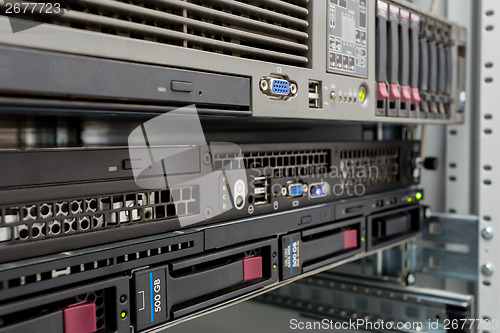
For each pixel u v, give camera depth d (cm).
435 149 126
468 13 118
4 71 35
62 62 38
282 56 60
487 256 107
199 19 53
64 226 45
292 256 70
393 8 84
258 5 59
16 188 41
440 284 124
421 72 94
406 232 101
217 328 121
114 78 42
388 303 112
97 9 43
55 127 64
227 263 60
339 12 70
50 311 43
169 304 52
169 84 46
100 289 46
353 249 84
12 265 40
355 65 73
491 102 106
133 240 50
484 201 107
